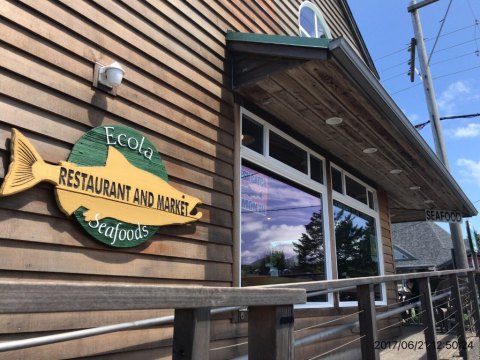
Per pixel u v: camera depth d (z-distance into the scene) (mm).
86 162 2594
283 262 4484
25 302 940
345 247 5859
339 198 5789
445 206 8477
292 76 3750
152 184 3000
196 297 1324
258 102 4254
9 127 2260
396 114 4277
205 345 1351
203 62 3764
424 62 10703
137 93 3064
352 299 5605
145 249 2916
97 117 2734
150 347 2818
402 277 3713
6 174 2197
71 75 2621
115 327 1812
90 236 2559
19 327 2168
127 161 2854
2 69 2273
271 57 3791
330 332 2873
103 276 2619
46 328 2277
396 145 5199
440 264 21312
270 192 4508
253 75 3891
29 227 2275
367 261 6449
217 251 3541
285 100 4172
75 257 2475
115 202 2721
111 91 2850
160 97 3246
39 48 2467
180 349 1333
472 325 5965
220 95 3885
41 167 2344
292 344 1723
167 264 3070
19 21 2389
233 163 3904
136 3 3186
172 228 3154
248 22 4625
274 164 4504
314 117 4492
